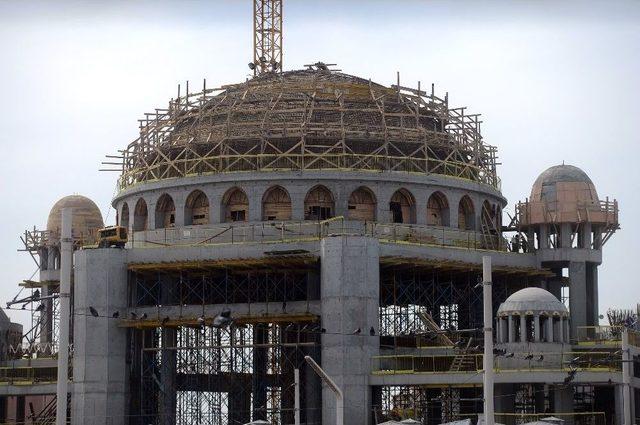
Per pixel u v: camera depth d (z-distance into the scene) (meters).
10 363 114.44
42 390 105.56
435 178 107.62
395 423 84.31
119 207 115.69
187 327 103.62
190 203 108.38
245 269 101.69
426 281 107.62
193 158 109.12
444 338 101.06
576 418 95.19
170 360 103.44
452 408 106.00
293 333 102.38
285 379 102.75
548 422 81.62
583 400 109.31
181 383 107.88
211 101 112.94
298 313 97.94
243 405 108.00
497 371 93.25
